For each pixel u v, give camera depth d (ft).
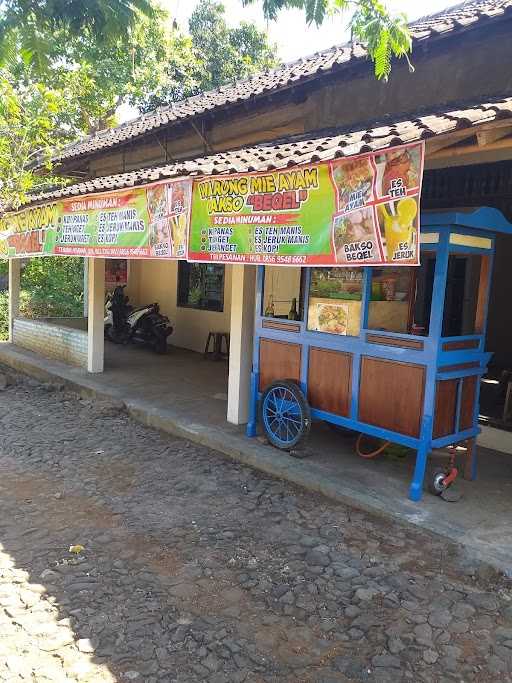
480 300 15.56
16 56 13.00
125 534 13.73
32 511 14.97
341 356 16.60
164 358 35.37
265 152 18.92
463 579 11.77
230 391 21.71
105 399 25.82
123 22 12.29
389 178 12.09
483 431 19.33
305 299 17.61
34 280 45.78
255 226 15.43
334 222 13.35
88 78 42.98
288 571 12.08
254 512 14.94
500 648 9.72
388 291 15.84
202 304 38.09
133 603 10.89
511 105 12.28
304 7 10.83
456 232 14.08
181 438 21.04
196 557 12.65
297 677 9.04
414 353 14.64
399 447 18.19
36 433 21.84
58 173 41.16
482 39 18.38
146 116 41.83
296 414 17.90
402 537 13.39
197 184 17.29
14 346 37.88
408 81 20.51
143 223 19.79
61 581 11.59
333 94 23.12
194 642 9.80
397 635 10.01
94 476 17.49
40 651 9.46
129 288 44.47
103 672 9.03
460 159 16.65
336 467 17.11
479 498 15.06
